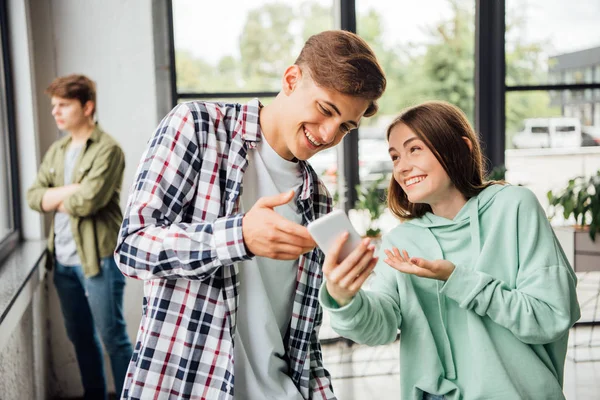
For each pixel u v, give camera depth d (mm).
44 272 3215
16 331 2480
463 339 1371
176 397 1119
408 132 1397
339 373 3633
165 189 1087
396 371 3658
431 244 1440
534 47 4223
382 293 1409
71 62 3443
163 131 1130
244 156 1181
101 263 2891
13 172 3244
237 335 1189
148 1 3490
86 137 2951
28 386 2729
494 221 1401
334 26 3994
